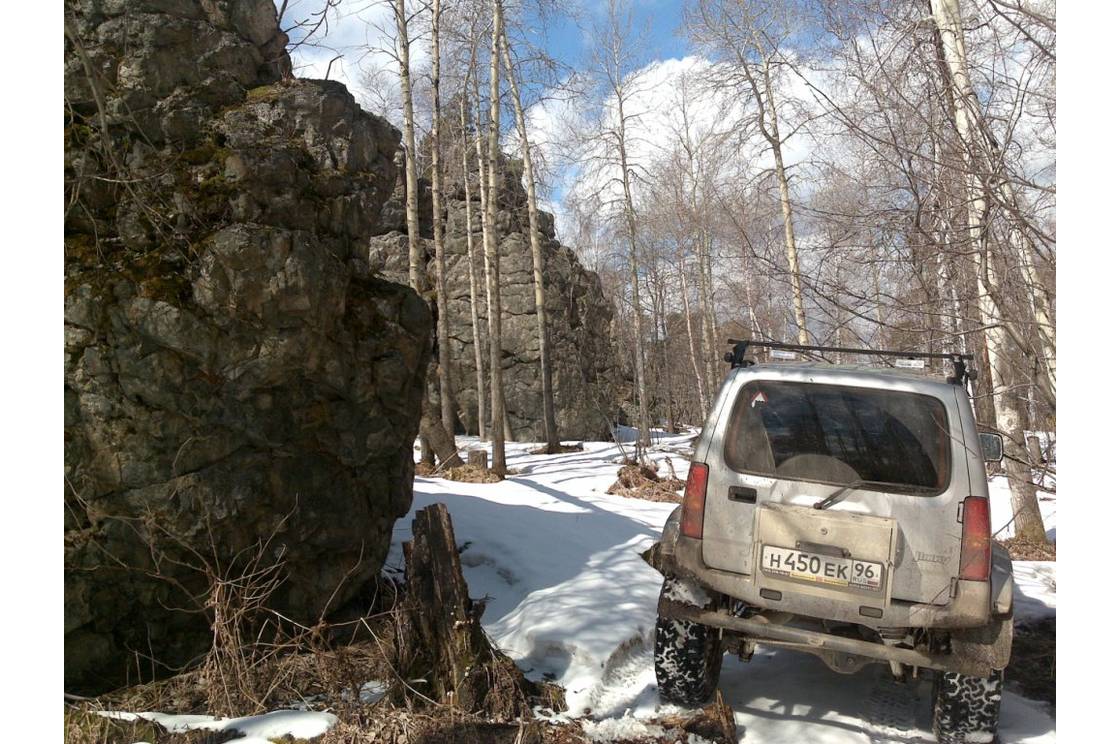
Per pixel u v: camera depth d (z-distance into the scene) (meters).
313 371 4.67
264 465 4.62
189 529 4.32
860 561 3.64
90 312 4.15
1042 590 6.88
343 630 5.03
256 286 4.32
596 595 5.59
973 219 4.66
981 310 4.58
